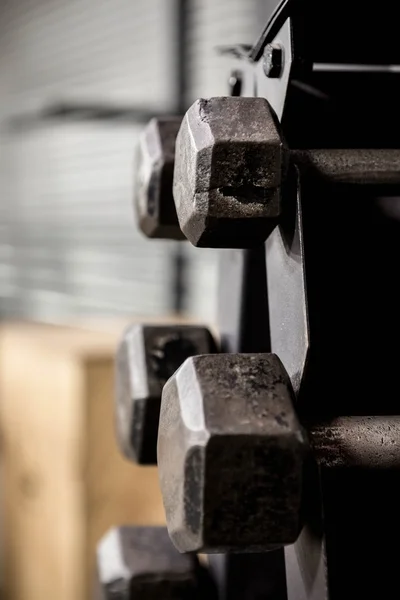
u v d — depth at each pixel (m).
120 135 4.77
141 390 1.06
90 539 2.61
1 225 6.54
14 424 3.09
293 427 0.79
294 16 0.88
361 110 0.97
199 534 0.78
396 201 0.96
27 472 3.00
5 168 6.50
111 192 4.90
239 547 0.79
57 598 2.79
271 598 1.02
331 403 0.91
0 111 6.65
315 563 0.85
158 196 1.04
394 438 0.86
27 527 3.05
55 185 5.61
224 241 0.87
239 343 1.01
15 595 3.23
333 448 0.85
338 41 0.92
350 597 0.84
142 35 4.66
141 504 2.67
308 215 0.90
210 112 0.85
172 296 4.31
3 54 6.58
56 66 5.71
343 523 0.84
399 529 0.85
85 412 2.55
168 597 1.09
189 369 0.83
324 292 0.92
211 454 0.78
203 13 4.15
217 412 0.79
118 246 4.84
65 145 5.43
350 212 0.94
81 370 2.53
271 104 0.93
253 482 0.78
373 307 0.93
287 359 0.89
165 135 1.05
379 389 0.92
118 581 1.09
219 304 1.10
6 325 3.44
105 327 3.31
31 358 2.86
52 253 5.64
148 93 4.62
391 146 0.99
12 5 6.39
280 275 0.90
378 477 0.86
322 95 0.95
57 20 5.66
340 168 0.90
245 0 3.83
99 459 2.59
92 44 5.21
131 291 4.70
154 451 1.08
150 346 1.08
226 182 0.83
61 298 5.46
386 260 0.94
